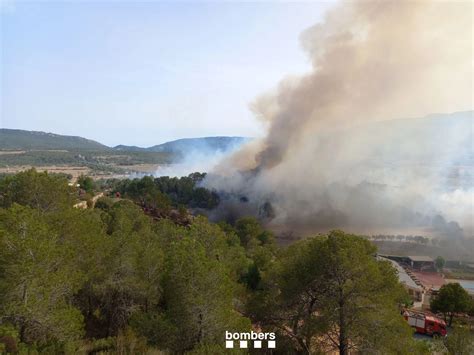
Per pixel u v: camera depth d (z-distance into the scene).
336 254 14.47
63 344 10.89
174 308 13.23
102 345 12.67
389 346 13.41
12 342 9.47
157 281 17.59
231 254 28.16
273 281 17.78
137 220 33.75
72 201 24.06
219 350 10.98
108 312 18.11
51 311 11.35
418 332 31.02
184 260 13.63
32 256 11.22
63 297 12.86
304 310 16.03
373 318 13.84
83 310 18.38
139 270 17.52
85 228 17.94
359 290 14.23
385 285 14.84
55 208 20.83
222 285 13.54
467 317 38.56
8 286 10.59
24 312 10.45
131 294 17.23
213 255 23.38
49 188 20.84
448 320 38.16
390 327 13.87
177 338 12.78
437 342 17.83
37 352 9.54
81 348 11.85
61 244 15.61
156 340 12.84
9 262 10.84
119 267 17.08
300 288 15.55
